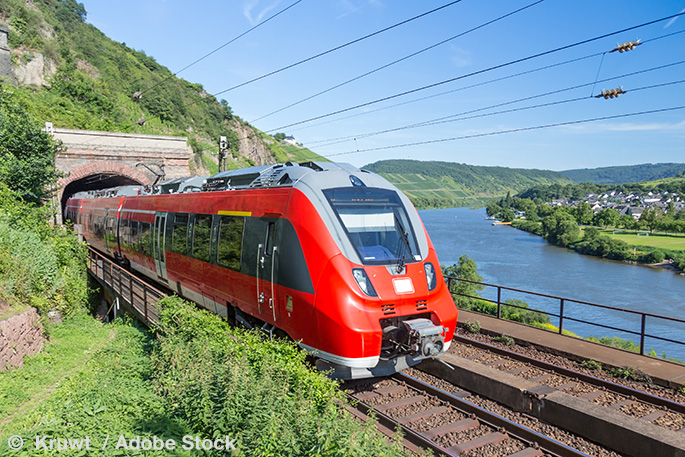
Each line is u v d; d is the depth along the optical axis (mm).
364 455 4855
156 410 6895
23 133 20375
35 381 9797
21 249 14219
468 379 8578
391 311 7734
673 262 82375
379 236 8305
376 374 7895
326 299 7566
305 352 7582
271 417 5582
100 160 32438
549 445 6426
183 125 89312
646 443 6094
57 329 13859
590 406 6980
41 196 21672
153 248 15070
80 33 83562
